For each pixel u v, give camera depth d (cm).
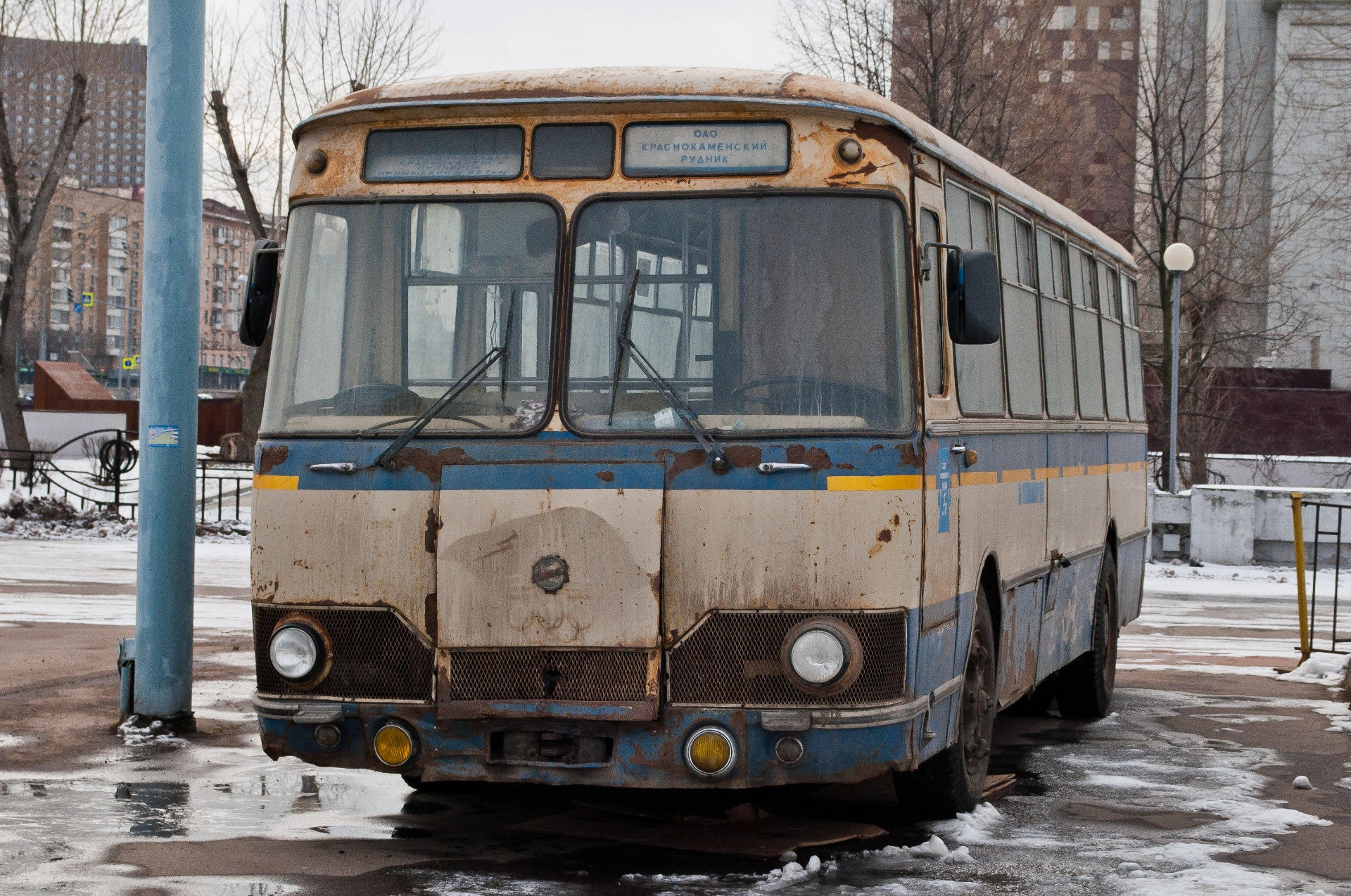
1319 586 2131
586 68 670
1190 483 3425
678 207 647
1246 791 859
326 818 750
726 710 620
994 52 3434
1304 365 5688
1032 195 958
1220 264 3572
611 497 627
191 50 943
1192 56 3462
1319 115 4966
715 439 626
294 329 673
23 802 770
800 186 644
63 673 1144
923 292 675
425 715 637
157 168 938
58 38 3428
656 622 621
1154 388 3719
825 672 613
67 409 5522
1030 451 903
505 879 638
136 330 13288
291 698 652
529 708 625
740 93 646
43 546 2323
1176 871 672
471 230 659
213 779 830
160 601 942
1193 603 1942
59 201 6275
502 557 630
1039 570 927
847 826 745
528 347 647
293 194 684
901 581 626
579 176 655
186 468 948
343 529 647
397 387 659
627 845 704
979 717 790
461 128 667
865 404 632
